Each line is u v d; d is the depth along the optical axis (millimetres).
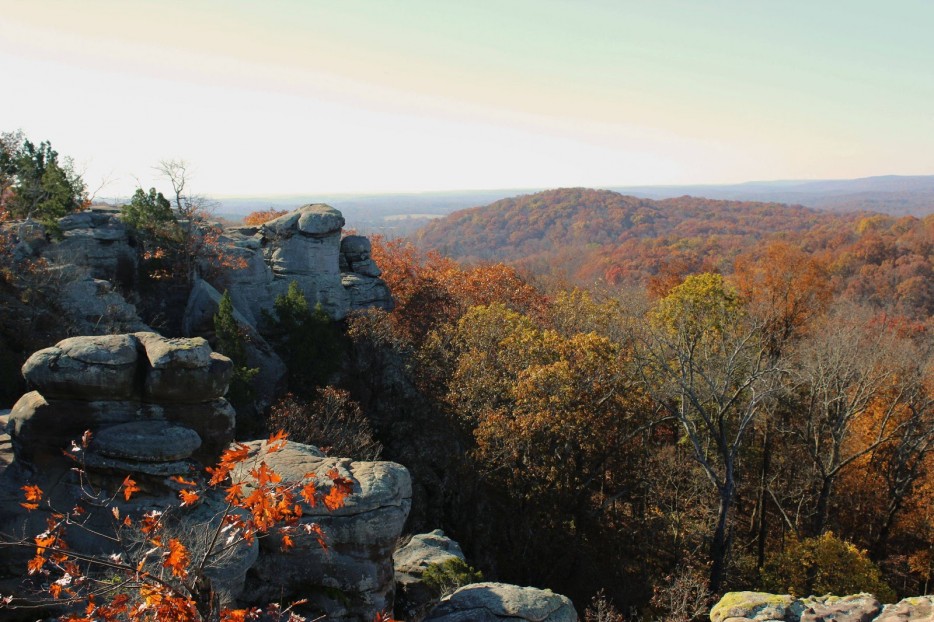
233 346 29922
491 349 35344
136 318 33125
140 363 16719
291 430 27281
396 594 19078
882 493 39188
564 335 45375
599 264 147750
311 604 16078
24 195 40312
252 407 30453
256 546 15445
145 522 9523
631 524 34938
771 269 60062
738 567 33969
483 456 30062
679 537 34406
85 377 15898
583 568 31328
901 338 61719
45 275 30406
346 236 48719
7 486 15711
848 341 38094
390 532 16875
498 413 30453
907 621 12844
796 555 30547
